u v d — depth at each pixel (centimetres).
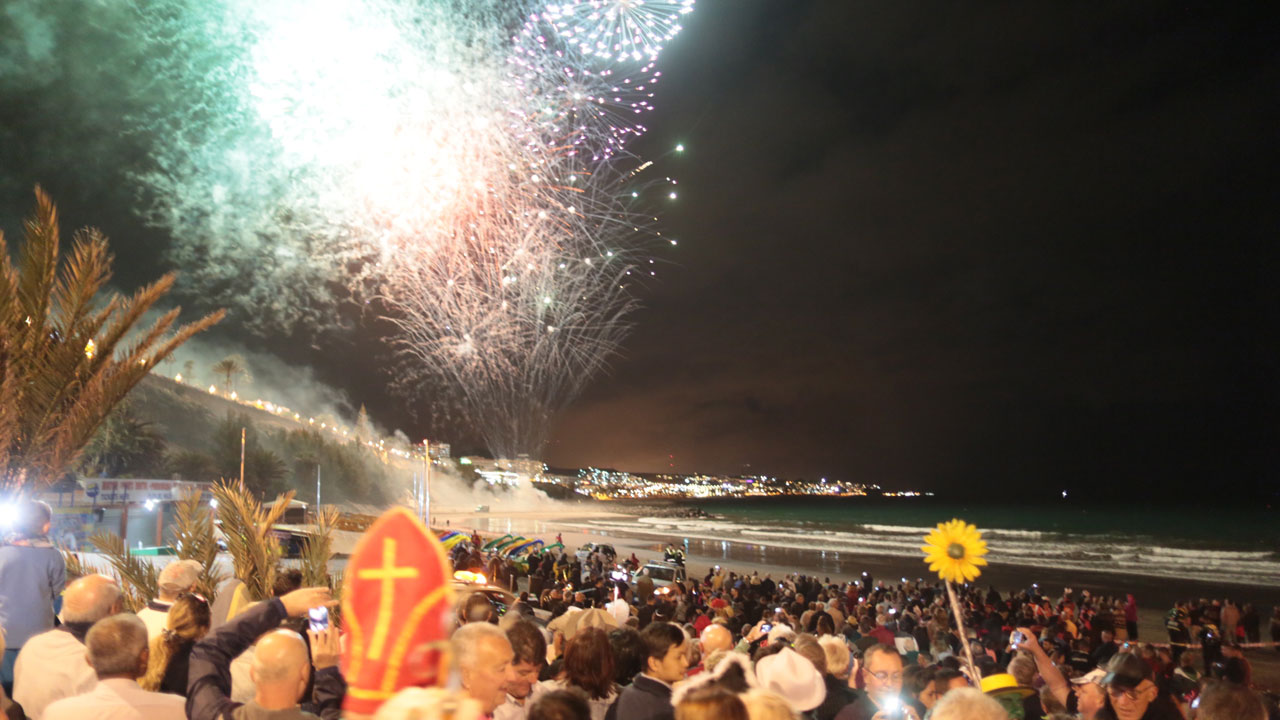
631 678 509
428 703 111
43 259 754
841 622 1336
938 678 466
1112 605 2142
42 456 736
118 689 360
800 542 7506
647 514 15638
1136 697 466
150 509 2534
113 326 777
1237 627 1973
